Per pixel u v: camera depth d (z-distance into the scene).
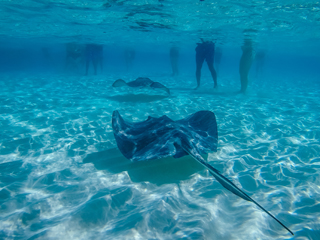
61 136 5.26
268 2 8.27
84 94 10.58
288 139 5.22
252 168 3.86
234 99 10.00
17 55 52.62
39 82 14.38
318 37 16.91
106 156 4.24
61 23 12.91
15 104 8.26
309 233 2.31
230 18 10.78
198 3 8.61
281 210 2.71
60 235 2.24
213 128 4.48
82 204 2.74
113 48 34.44
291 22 11.50
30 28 14.89
